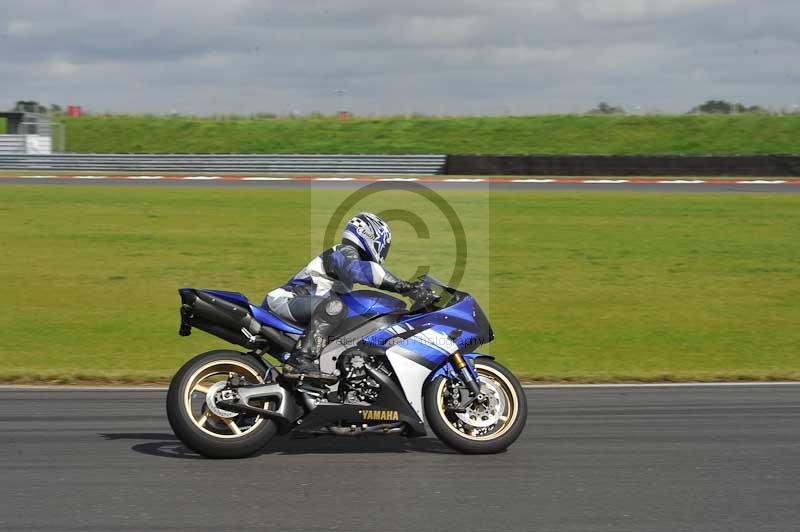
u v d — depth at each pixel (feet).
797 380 65.16
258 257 122.11
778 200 183.73
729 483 38.17
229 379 41.81
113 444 44.34
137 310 92.32
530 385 62.95
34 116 306.55
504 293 103.35
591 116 352.69
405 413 42.70
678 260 123.75
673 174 237.66
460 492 36.58
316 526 32.32
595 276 113.29
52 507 34.22
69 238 135.44
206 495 35.81
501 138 340.80
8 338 79.00
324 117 367.45
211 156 256.93
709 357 75.10
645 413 53.06
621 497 36.04
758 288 107.14
